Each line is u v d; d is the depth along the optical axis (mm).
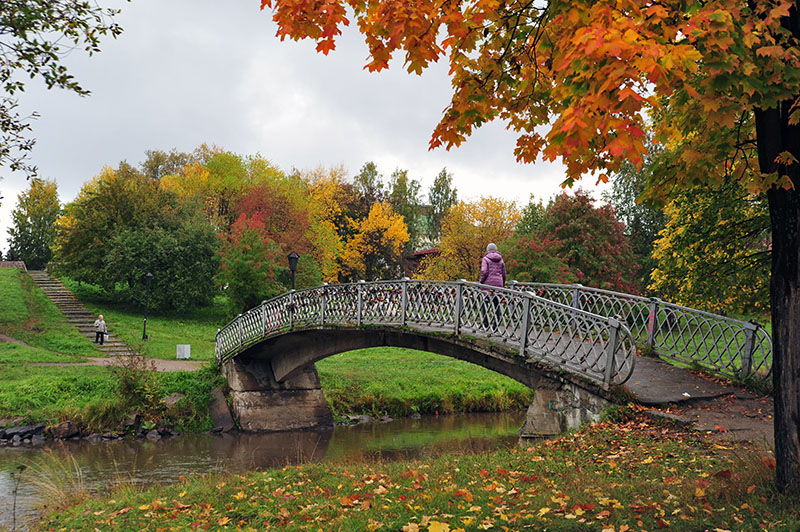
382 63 5055
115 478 13727
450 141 5973
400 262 62594
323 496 7117
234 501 7465
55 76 9078
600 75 3662
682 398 9664
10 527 8547
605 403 9750
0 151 9414
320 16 4730
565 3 4137
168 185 61156
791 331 4961
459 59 5691
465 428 21203
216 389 23469
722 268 14781
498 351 11930
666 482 5957
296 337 20406
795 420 4930
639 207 43188
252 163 61406
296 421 22422
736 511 4758
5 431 18484
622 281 30703
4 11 8484
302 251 52625
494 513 5363
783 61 4379
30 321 34438
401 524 5316
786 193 4992
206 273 42906
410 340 15250
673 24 4254
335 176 66625
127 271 41156
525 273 27375
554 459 7758
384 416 24047
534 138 6176
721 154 5070
